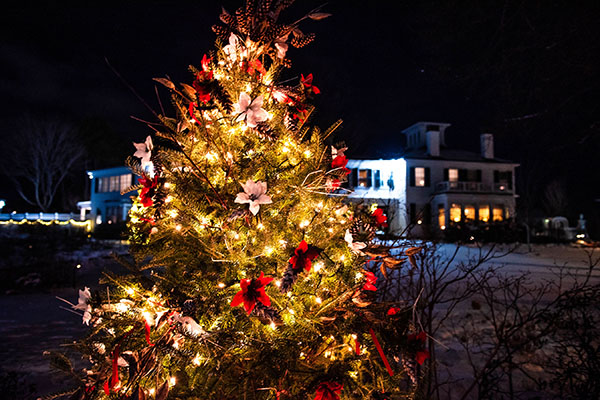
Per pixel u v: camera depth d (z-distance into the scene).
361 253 1.90
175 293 1.57
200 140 1.87
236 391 1.49
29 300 8.73
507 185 30.56
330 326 1.66
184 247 1.75
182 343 1.59
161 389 1.40
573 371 2.93
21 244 19.42
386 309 1.75
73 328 6.17
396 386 1.87
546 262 14.97
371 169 27.23
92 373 1.54
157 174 1.73
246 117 1.70
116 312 1.66
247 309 1.45
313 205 1.96
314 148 2.02
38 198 40.81
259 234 1.76
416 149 32.41
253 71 2.00
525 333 4.46
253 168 1.81
